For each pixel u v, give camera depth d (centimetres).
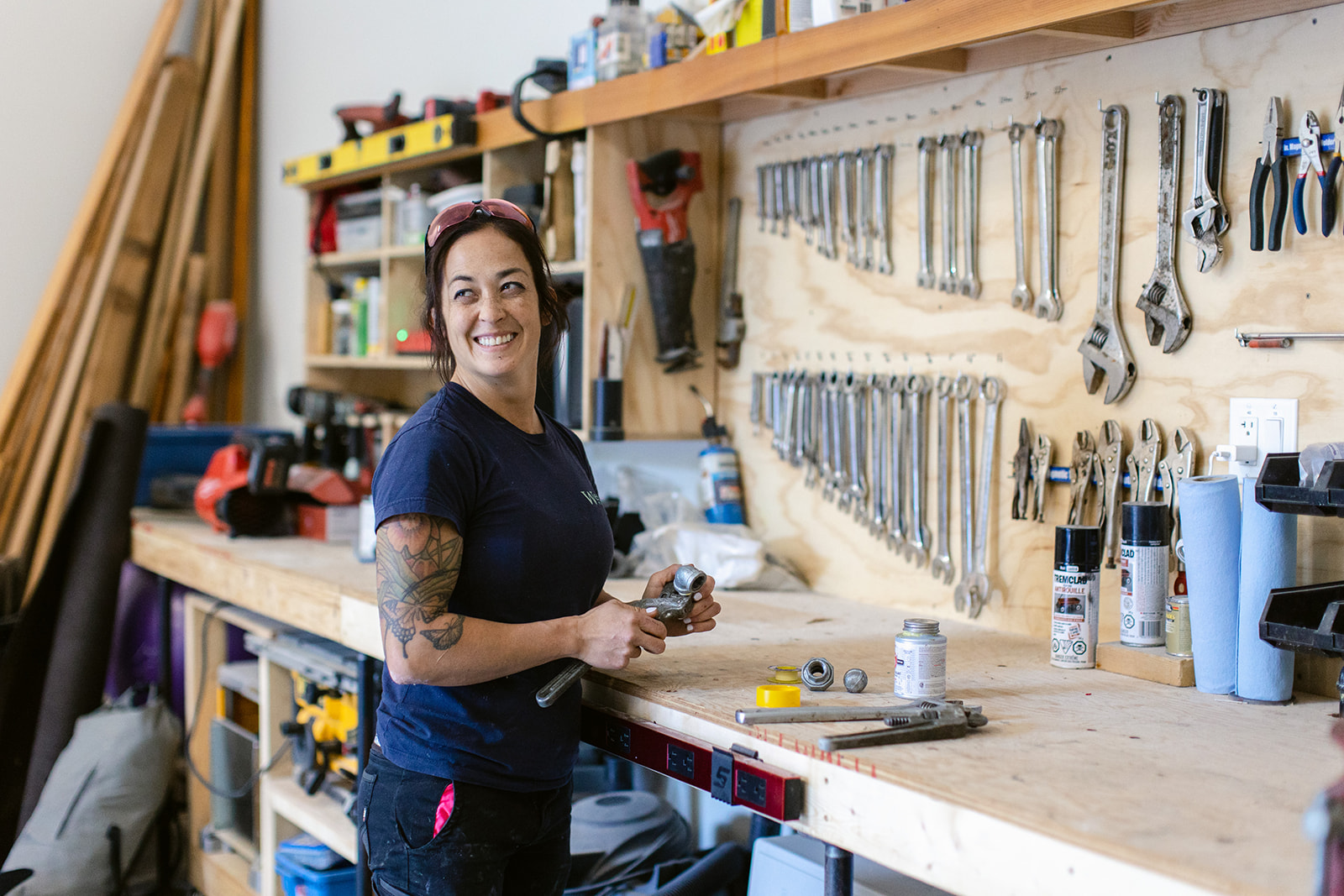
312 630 231
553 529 143
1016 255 196
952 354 210
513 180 277
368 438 319
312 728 246
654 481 287
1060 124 189
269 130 454
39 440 389
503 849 146
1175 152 172
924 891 154
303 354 413
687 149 255
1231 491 151
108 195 409
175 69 423
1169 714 143
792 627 198
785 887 174
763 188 246
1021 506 197
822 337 235
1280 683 147
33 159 409
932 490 214
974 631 201
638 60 242
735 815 253
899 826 117
